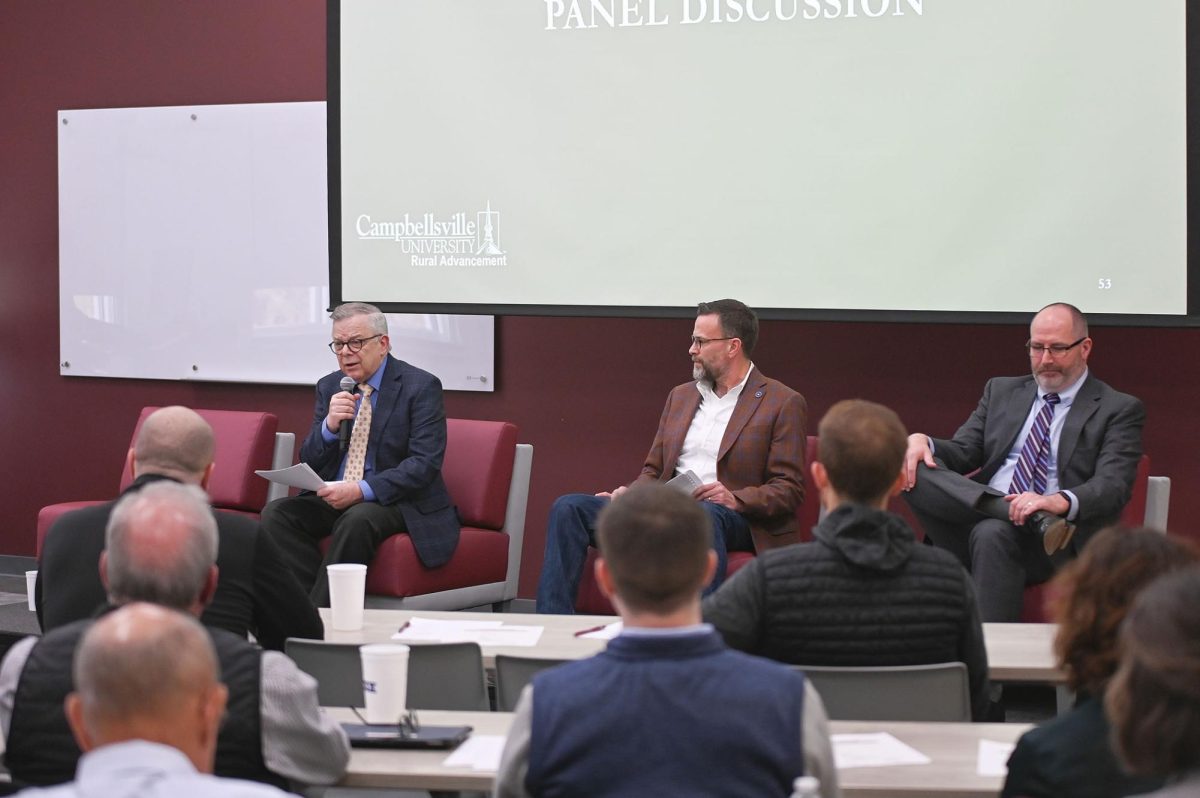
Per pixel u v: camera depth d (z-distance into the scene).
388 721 2.43
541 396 6.23
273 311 6.54
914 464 4.76
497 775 1.83
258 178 6.54
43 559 2.90
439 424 5.38
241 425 5.91
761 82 5.47
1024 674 2.83
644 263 5.66
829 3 5.37
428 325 6.36
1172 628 1.28
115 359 6.85
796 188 5.45
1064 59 5.12
